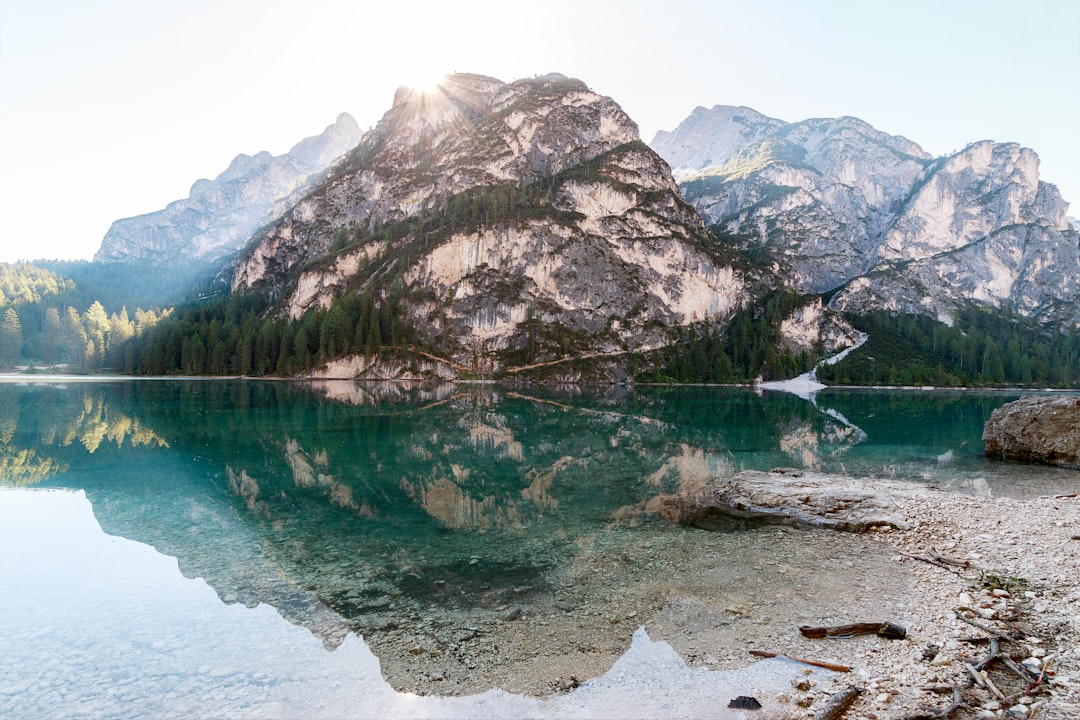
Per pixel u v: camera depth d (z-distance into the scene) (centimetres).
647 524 2081
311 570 1570
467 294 17450
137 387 9562
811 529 2009
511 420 5931
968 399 10706
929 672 980
